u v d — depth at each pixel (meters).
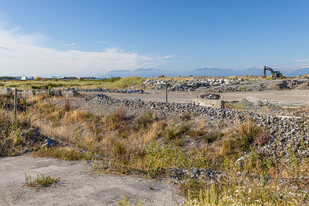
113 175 5.29
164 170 5.74
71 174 5.26
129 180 5.00
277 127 9.28
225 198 3.69
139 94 28.83
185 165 6.44
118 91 31.12
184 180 5.02
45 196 4.05
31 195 4.07
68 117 13.58
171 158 6.79
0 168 5.68
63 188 4.43
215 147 9.10
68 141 9.02
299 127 8.98
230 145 8.93
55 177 5.04
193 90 34.03
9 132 8.15
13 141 7.59
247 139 8.91
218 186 4.63
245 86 33.00
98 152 8.10
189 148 9.30
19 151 7.19
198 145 9.45
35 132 8.45
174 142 9.84
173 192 4.39
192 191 4.40
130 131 11.45
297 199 3.78
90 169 5.64
